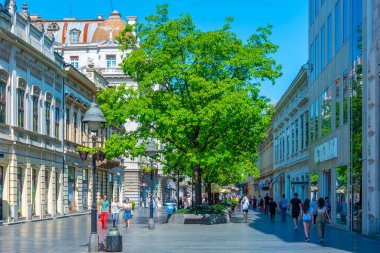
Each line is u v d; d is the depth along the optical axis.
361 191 26.06
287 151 57.78
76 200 49.00
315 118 38.88
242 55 34.78
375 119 24.78
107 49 79.94
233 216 51.06
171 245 20.67
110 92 35.72
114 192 63.66
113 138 35.44
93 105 19.61
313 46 40.03
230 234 26.53
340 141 30.38
